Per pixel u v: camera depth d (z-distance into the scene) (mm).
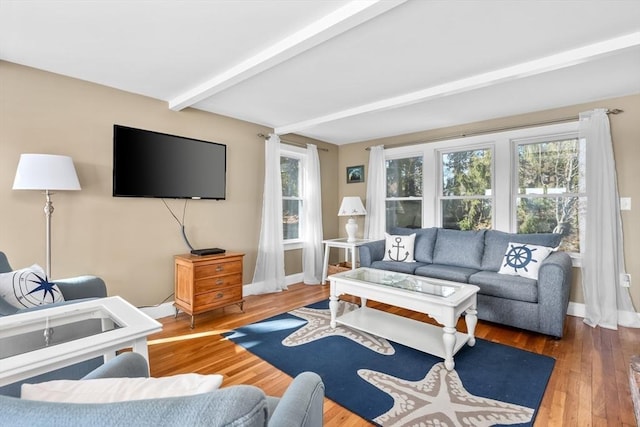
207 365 2223
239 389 483
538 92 2984
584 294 3143
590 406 1771
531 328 2766
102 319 1556
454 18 1837
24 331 1436
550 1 1684
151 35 2020
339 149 5441
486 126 3883
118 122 2902
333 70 2533
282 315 3260
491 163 3902
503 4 1709
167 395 650
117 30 1961
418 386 1961
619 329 2924
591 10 1759
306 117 3834
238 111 3596
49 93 2539
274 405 1044
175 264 3236
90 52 2238
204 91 2779
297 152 4664
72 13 1782
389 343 2572
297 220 4840
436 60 2361
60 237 2596
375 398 1838
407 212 4676
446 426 1604
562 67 2312
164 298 3234
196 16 1819
